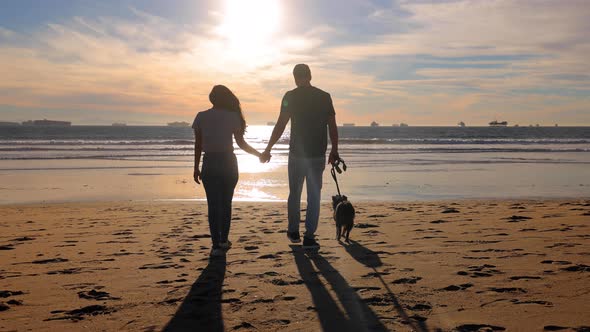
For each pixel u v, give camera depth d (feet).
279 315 10.82
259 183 55.57
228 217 17.93
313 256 17.19
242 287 13.19
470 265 15.25
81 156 104.17
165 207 36.86
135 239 21.89
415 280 13.53
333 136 18.37
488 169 73.36
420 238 20.66
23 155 106.83
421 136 291.79
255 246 19.21
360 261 16.22
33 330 10.07
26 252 19.01
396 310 10.98
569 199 41.88
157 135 303.07
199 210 34.47
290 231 19.12
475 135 310.86
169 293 12.73
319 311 11.04
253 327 10.08
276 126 18.25
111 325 10.34
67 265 16.46
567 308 10.85
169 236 22.58
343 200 21.74
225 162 17.17
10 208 36.94
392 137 274.16
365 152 119.03
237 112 17.61
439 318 10.39
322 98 18.03
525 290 12.32
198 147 17.28
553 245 18.30
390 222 25.90
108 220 29.19
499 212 30.04
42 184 56.34
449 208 32.96
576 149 129.29
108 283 13.88
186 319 10.66
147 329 10.07
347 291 12.61
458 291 12.38
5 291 13.03
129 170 73.87
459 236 20.93
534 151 122.42
